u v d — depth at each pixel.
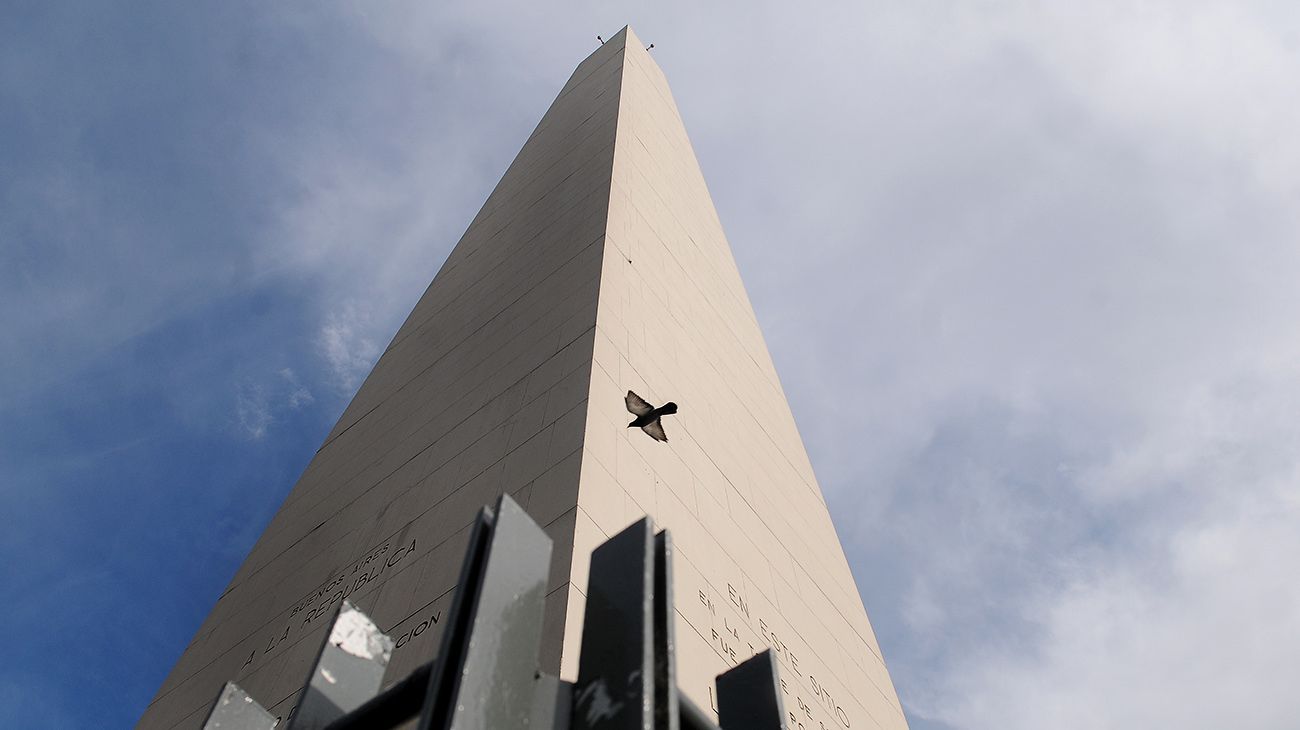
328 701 2.66
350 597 14.83
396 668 11.60
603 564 2.52
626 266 20.59
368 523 17.25
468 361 20.69
